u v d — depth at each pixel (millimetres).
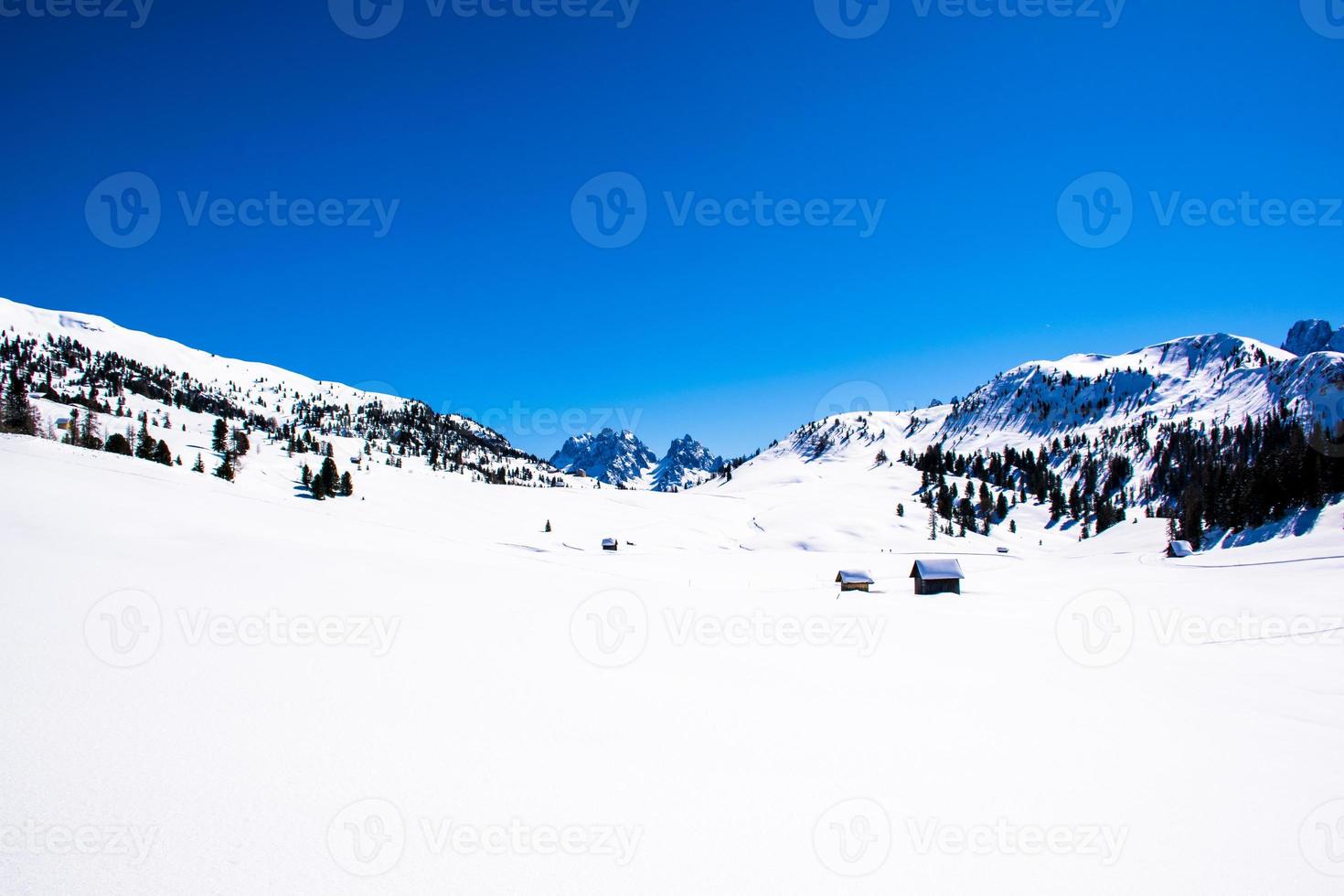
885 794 8961
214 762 8203
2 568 15180
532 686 12430
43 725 8539
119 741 8398
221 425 145750
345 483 121062
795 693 13562
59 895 5637
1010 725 12297
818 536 131375
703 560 94250
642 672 14203
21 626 11945
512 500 150750
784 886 6691
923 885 6852
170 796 7332
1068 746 11320
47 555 17234
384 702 10781
